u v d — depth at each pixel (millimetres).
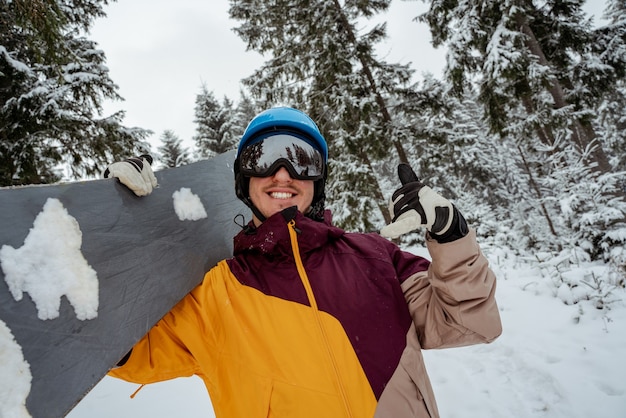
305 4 8375
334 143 8867
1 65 4637
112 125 5957
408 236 11992
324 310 919
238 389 889
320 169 1207
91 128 5895
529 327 3404
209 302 1014
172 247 971
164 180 1047
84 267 659
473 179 18797
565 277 4027
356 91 8398
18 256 545
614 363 2549
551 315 3514
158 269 875
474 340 893
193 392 3201
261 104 9438
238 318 950
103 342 648
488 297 858
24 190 587
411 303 1022
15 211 560
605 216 5586
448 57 7582
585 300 3604
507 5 6730
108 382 3488
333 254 1049
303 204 1175
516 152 16875
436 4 8125
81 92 5590
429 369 3273
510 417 2381
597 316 3250
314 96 8828
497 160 20266
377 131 8273
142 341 947
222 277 1057
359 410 820
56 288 592
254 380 867
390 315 943
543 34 8203
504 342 3279
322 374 843
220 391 925
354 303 929
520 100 8148
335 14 8242
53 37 3252
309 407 819
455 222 801
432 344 970
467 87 8211
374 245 1136
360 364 861
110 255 732
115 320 691
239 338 916
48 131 5262
